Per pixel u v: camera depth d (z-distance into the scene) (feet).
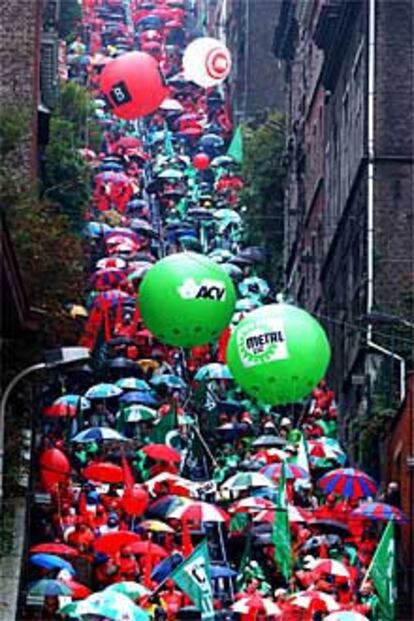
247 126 322.14
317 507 163.22
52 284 171.12
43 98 267.39
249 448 175.11
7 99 238.89
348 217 226.17
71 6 355.15
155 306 167.32
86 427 179.42
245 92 358.02
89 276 228.63
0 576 139.13
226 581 148.36
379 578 143.64
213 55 273.95
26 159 221.46
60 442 173.06
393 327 201.26
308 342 158.61
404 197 213.66
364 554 153.89
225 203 294.87
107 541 145.48
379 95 215.51
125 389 185.06
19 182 208.85
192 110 337.93
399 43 216.74
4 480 152.35
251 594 138.82
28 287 169.58
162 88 198.59
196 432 177.88
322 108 258.98
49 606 134.92
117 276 217.77
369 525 157.89
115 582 142.41
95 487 165.48
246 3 361.71
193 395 191.83
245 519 154.61
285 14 303.27
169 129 326.65
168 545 152.35
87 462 171.73
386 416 187.93
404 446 169.89
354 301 218.18
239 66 361.30
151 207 282.36
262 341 159.02
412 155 214.69
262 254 251.80
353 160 224.53
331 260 240.53
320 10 249.55
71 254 174.29
